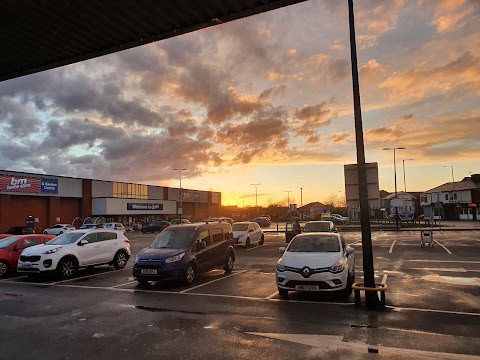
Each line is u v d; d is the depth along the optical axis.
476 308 7.89
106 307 8.55
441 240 25.09
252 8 5.13
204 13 5.19
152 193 68.00
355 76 8.30
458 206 73.12
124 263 15.54
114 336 6.36
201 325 6.93
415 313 7.52
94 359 5.34
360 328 6.59
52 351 5.68
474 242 23.36
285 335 6.27
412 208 63.94
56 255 13.02
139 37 5.71
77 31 5.46
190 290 10.38
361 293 9.67
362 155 8.18
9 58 6.16
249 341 6.00
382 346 5.69
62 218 50.19
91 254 14.12
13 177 43.31
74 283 12.14
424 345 5.71
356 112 8.25
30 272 12.91
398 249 19.73
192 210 80.94
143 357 5.38
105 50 6.02
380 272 12.61
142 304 8.77
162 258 10.91
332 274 8.80
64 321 7.40
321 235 10.52
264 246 24.17
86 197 53.34
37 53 6.04
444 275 11.92
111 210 55.06
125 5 4.88
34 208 46.34
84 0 4.73
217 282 11.55
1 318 7.72
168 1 4.87
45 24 5.22
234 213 103.38
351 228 41.59
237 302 8.77
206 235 12.60
